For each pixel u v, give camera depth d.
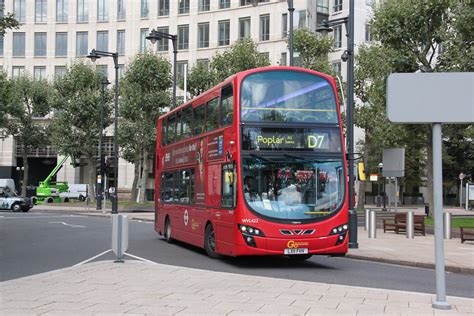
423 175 62.81
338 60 56.84
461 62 23.05
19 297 8.62
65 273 11.30
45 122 65.69
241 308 7.88
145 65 46.06
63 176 69.81
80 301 8.31
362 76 38.00
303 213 12.73
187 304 8.14
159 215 20.97
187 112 17.39
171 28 63.91
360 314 7.54
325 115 13.34
